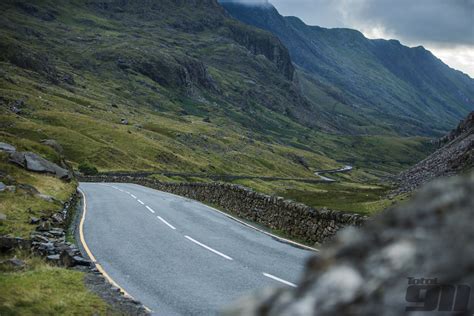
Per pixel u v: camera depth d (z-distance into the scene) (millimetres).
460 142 71812
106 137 154500
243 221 28000
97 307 10344
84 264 15102
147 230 23406
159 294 12367
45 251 16328
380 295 2336
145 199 41125
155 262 16297
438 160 67812
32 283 11547
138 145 156500
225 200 35156
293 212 23391
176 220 27312
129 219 27406
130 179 77500
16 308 9391
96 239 20719
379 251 2604
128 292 12523
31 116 155000
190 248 18859
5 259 15344
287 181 175875
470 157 47969
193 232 23047
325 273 2580
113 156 133375
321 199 50469
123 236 21594
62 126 154000
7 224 20672
